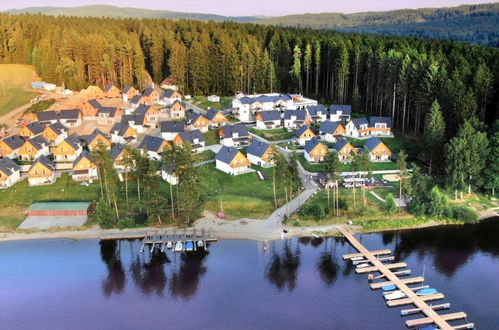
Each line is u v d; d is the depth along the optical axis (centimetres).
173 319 7300
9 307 7638
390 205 10169
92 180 11919
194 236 9512
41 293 7994
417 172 10644
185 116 17550
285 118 16125
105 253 9169
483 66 14050
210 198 11000
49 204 10619
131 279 8375
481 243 9362
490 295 7725
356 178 11988
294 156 10762
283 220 10094
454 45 19825
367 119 16038
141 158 10406
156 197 10012
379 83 16650
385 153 13438
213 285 8150
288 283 8131
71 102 18588
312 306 7519
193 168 10150
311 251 9088
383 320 7138
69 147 13212
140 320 7294
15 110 17762
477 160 10912
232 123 16625
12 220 10306
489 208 10794
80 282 8288
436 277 8225
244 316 7331
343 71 18000
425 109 14212
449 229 9912
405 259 8800
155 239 9469
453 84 13300
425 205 10325
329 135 14738
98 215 9856
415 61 15250
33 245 9412
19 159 13362
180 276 8425
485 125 12119
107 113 16975
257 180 12019
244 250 9150
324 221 10062
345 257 8781
